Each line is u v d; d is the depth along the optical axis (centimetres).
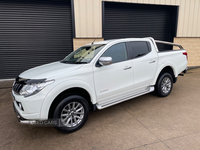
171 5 752
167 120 283
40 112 217
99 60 263
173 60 406
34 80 224
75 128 255
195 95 414
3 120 310
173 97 405
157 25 795
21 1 607
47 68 282
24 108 216
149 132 246
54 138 242
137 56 333
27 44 644
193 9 785
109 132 252
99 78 273
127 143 221
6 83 604
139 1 709
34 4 620
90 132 255
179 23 780
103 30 678
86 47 347
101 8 657
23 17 621
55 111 232
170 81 407
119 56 307
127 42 327
